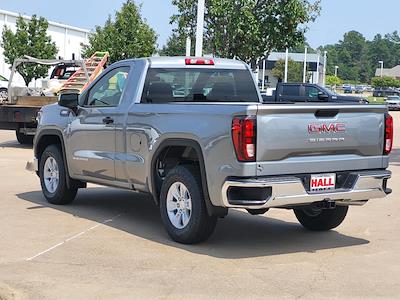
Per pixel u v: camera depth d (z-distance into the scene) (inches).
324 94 1040.8
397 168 571.5
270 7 707.4
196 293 223.0
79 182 366.6
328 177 272.1
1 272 243.6
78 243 286.7
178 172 281.0
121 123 312.7
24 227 315.0
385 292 227.3
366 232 321.1
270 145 255.9
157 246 283.3
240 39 712.4
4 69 1828.2
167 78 321.4
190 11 759.7
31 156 606.5
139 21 1428.4
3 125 677.9
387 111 290.0
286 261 264.7
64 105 346.3
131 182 312.2
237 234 311.7
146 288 227.8
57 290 224.4
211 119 264.7
